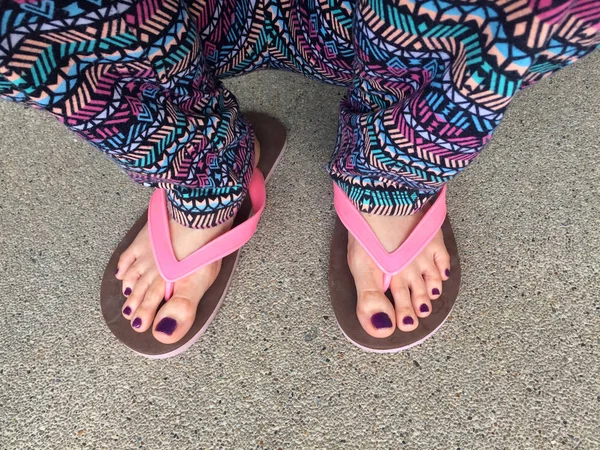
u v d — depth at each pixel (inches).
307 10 12.2
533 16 7.3
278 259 16.8
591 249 16.1
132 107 10.5
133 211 17.8
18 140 19.4
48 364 15.4
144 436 14.4
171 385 15.0
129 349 15.4
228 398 14.8
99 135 10.3
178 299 15.1
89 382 15.1
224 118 13.1
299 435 14.2
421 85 10.4
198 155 12.5
